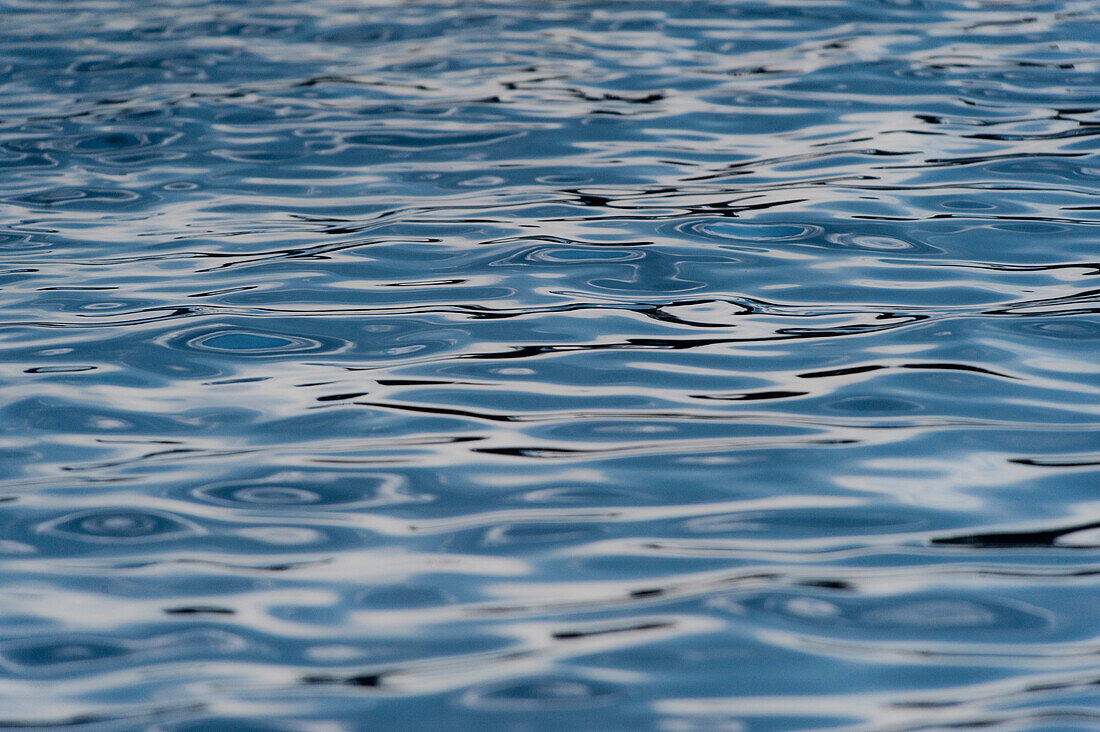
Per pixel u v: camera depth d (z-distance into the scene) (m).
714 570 8.86
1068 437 10.85
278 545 9.33
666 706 7.35
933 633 8.04
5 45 29.31
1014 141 20.62
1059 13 29.56
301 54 28.08
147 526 9.65
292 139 22.09
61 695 7.57
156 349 13.36
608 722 7.22
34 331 13.98
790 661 7.77
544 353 13.05
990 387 11.95
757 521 9.56
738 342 13.26
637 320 13.95
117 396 12.18
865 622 8.17
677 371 12.53
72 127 23.02
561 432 11.19
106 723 7.29
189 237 17.42
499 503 9.92
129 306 14.75
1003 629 8.05
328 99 24.47
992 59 25.73
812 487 10.09
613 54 27.31
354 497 10.06
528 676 7.66
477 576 8.84
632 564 8.97
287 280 15.52
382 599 8.58
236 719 7.31
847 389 11.99
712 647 7.92
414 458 10.73
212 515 9.81
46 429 11.45
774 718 7.23
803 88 24.25
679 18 30.27
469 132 22.17
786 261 15.76
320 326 13.95
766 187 18.81
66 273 16.05
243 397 12.10
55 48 28.95
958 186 18.55
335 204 18.77
